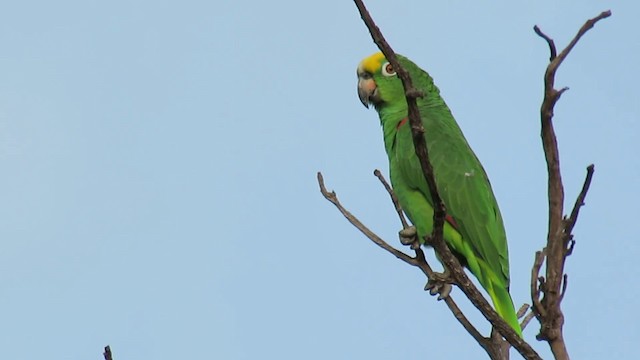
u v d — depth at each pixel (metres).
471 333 9.62
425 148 7.40
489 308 7.80
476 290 7.81
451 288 11.19
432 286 11.23
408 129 13.77
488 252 12.40
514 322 11.31
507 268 12.47
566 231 7.22
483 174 13.26
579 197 7.14
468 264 12.84
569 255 7.34
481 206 12.70
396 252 10.13
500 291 12.21
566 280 7.25
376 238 10.21
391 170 13.91
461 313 9.73
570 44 6.80
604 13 6.71
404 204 13.59
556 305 7.24
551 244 7.21
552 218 7.20
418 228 13.34
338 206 10.39
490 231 12.53
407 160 13.45
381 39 7.02
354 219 10.27
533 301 7.30
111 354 6.80
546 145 7.07
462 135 14.05
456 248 12.98
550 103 6.93
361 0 6.98
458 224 12.75
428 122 13.87
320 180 10.54
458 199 12.81
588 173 7.02
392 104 14.51
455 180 12.95
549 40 6.79
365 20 7.00
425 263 10.03
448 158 13.17
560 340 7.28
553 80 6.86
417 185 13.30
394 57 7.06
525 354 7.66
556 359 7.25
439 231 7.77
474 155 13.54
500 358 9.40
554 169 7.09
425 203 13.23
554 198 7.16
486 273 12.39
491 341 9.51
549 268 7.22
